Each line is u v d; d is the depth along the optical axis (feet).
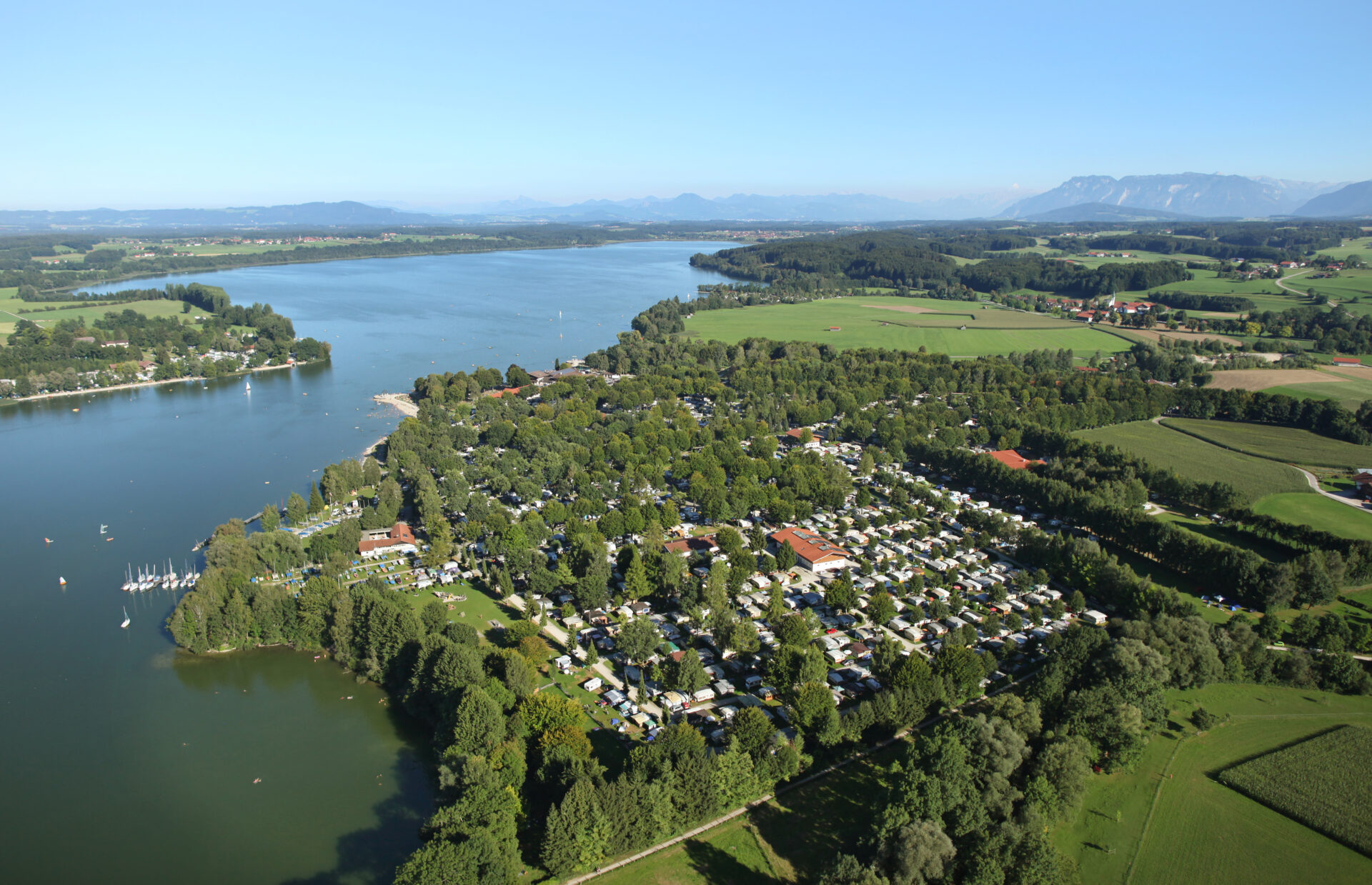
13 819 475.31
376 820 476.54
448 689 539.29
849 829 454.81
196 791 501.15
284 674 635.25
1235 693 590.14
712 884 412.57
